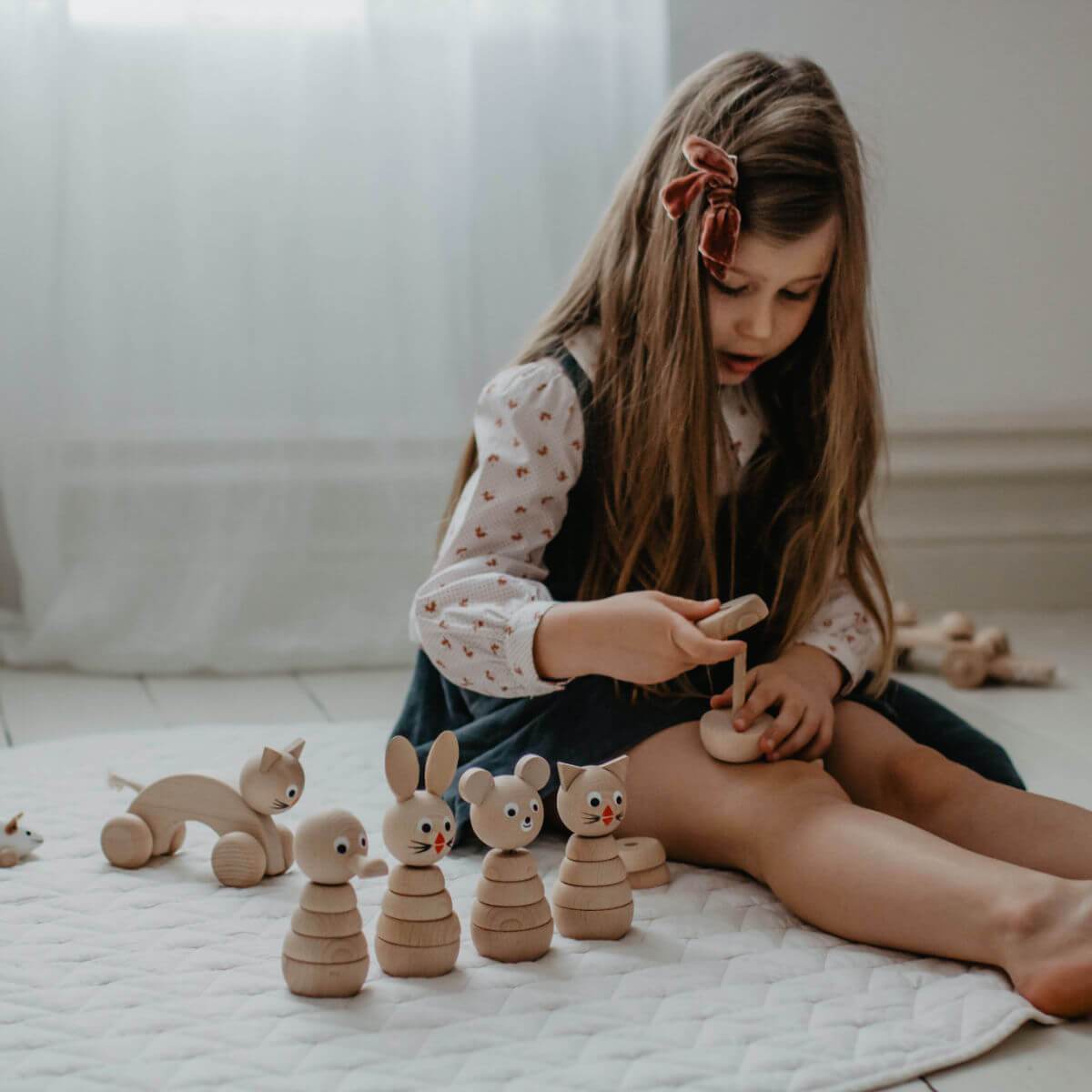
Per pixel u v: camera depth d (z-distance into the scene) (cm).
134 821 102
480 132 185
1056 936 79
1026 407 215
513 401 108
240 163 181
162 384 181
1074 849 92
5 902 95
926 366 212
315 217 183
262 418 183
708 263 102
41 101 175
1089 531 222
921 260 210
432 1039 75
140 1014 78
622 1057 73
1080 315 215
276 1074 71
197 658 179
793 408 118
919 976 82
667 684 108
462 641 103
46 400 177
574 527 112
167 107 179
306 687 173
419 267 185
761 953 87
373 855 105
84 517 180
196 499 182
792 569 114
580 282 116
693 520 109
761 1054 73
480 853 107
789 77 112
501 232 186
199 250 181
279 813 106
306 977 80
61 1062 72
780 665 111
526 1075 71
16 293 176
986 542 221
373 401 185
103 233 179
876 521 217
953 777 101
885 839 88
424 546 186
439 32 183
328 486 185
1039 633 203
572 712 105
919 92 206
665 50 188
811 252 105
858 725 110
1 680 175
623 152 188
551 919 87
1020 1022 76
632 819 103
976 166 210
